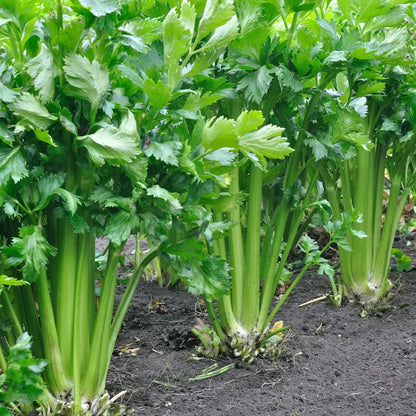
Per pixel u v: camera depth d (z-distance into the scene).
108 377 3.17
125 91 2.62
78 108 2.40
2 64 2.40
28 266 2.29
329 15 4.52
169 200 2.44
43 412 2.55
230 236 3.35
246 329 3.40
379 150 4.30
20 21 2.44
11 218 2.56
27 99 2.26
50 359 2.53
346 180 4.27
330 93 3.42
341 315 4.17
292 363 3.42
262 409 2.92
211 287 2.70
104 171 2.51
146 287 4.76
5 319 2.54
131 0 2.62
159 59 2.86
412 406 2.98
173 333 3.75
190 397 3.00
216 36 2.61
